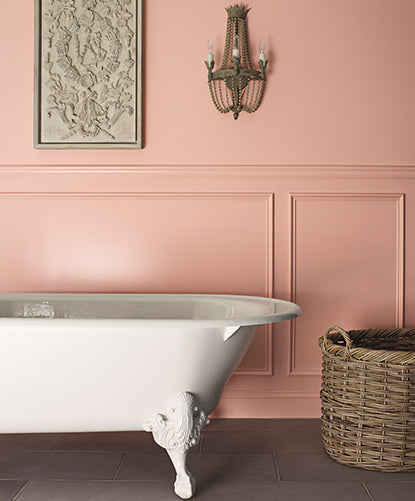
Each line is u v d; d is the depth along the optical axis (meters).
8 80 2.42
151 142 2.41
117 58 2.39
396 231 2.40
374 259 2.40
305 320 2.40
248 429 2.22
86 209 2.41
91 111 2.39
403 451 1.75
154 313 2.20
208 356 1.61
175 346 1.57
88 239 2.42
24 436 2.13
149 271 2.42
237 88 2.34
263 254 2.41
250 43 2.41
